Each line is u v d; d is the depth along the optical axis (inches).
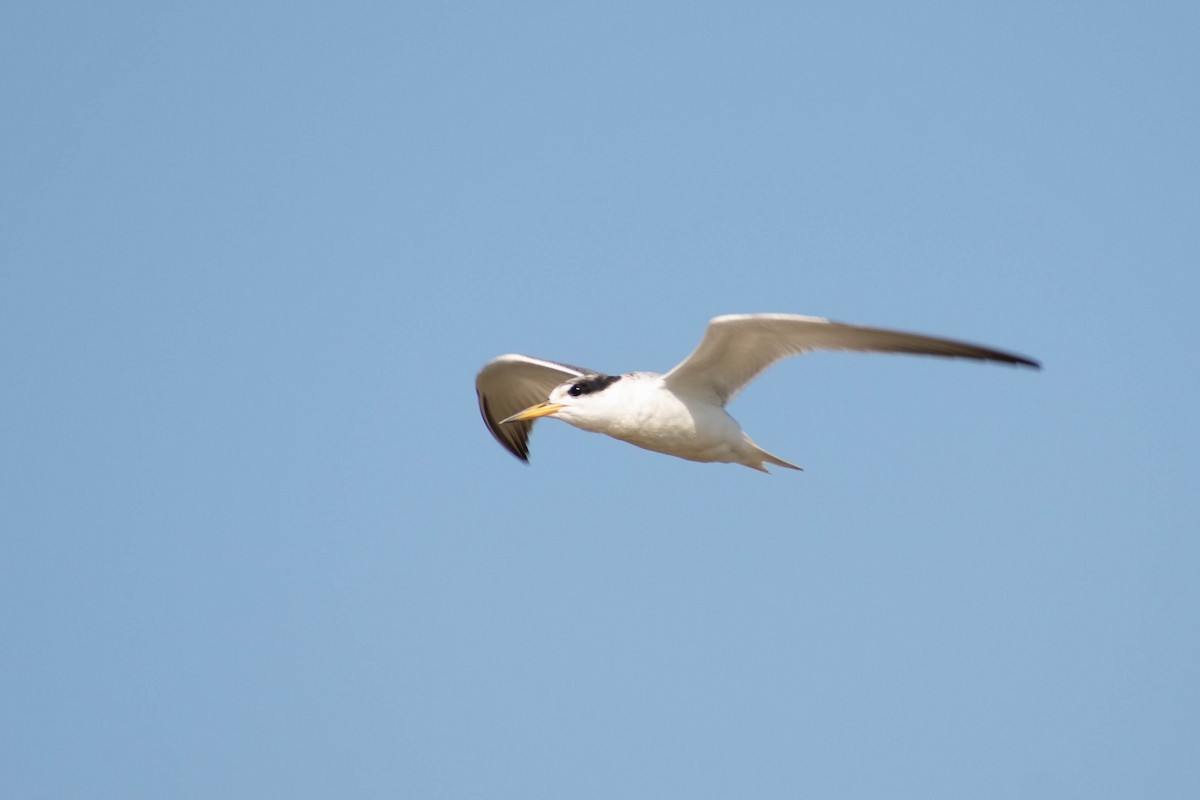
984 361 533.0
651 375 600.4
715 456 603.5
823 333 550.3
